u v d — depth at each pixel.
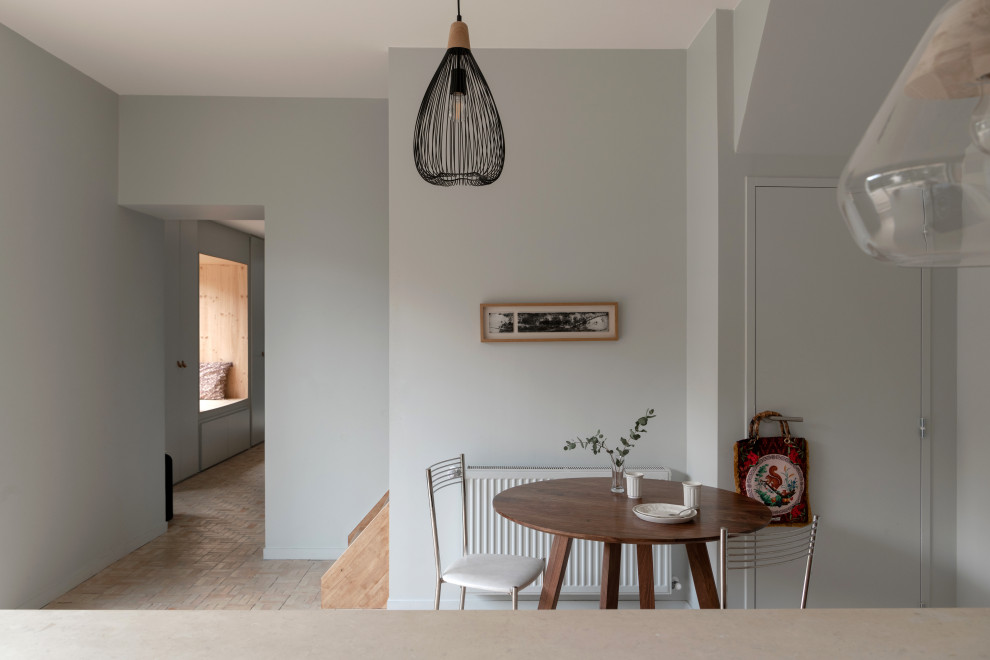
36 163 3.52
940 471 3.30
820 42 2.88
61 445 3.73
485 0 3.04
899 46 2.91
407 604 3.47
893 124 0.56
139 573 4.07
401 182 3.54
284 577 4.02
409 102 3.54
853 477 3.27
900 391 3.29
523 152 3.56
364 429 4.39
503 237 3.55
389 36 3.42
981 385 3.16
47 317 3.60
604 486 2.97
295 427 4.39
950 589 3.31
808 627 1.00
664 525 2.34
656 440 3.57
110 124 4.20
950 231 0.54
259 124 4.35
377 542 3.56
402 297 3.54
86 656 0.89
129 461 4.44
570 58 3.57
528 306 3.52
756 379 3.23
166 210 4.49
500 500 2.70
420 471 3.53
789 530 3.21
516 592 2.59
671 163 3.59
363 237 4.39
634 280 3.57
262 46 3.55
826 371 3.25
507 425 3.55
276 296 4.37
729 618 1.03
